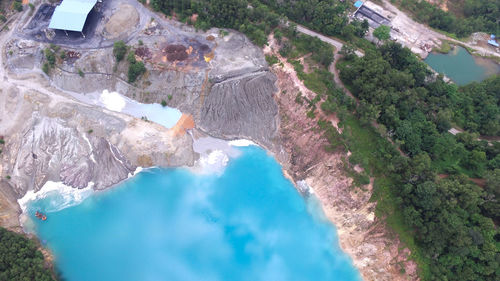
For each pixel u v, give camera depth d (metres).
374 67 91.94
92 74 101.44
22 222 84.25
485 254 72.19
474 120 98.19
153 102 101.25
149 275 78.94
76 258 80.38
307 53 103.06
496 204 76.62
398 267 77.75
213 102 99.25
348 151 87.56
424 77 100.69
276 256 82.94
